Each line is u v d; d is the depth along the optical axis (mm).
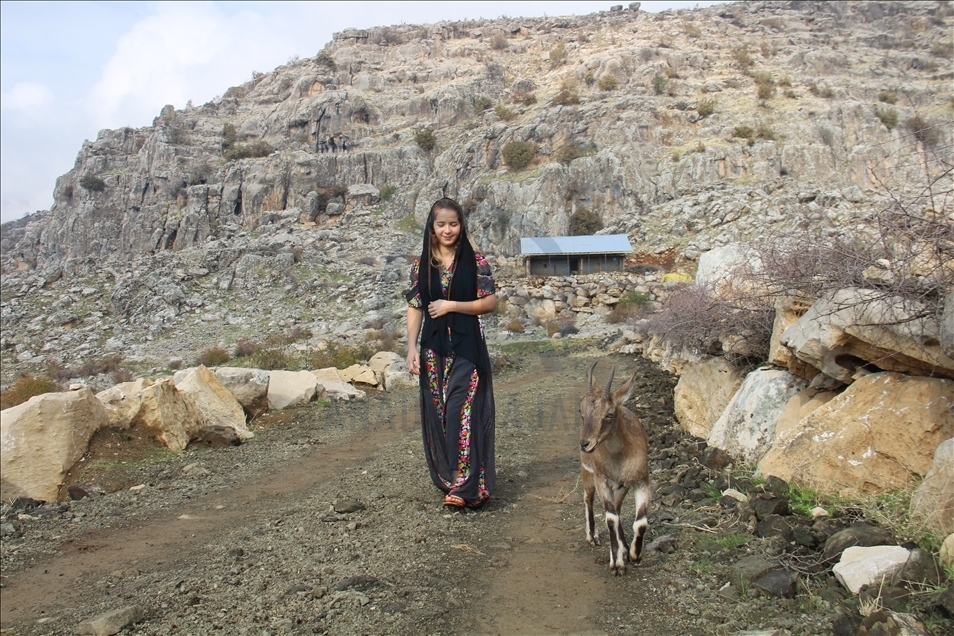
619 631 3998
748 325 8211
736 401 7344
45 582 5262
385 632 4039
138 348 39531
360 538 5617
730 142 56844
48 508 7031
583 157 57281
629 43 84125
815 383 6520
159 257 57688
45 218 95125
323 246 55781
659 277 32969
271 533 5934
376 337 26672
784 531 4922
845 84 66562
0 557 5805
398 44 96062
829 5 98562
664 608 4234
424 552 5246
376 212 66250
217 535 6062
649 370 13641
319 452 9117
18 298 54438
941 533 4363
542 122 62281
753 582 4316
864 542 4422
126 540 6121
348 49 91125
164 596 4770
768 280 7289
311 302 44438
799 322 6312
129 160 83750
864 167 54344
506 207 57062
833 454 5535
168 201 75062
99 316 48438
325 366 19141
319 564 5129
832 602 3953
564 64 85062
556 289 30484
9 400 17844
